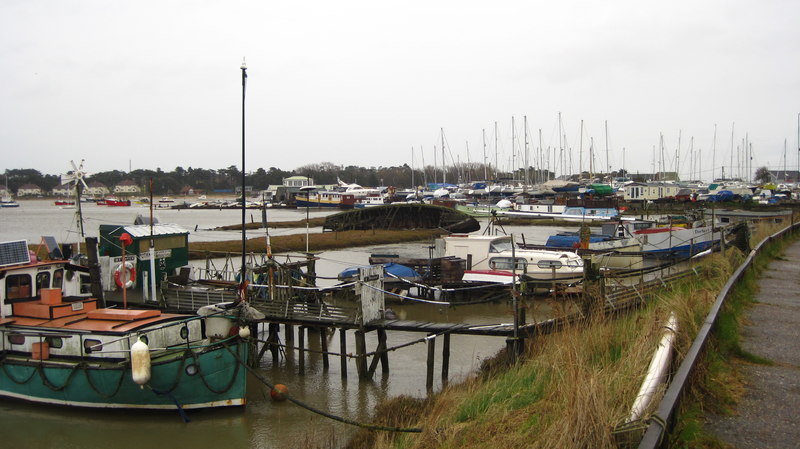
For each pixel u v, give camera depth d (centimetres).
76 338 1416
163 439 1291
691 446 542
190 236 5572
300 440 1260
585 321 1251
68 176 2023
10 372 1466
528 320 2069
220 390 1415
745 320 1072
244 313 1611
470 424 841
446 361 1584
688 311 905
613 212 6297
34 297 1595
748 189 9394
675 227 3844
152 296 1927
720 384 708
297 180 14325
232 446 1248
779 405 650
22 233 6303
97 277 1681
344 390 1586
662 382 622
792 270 1786
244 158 1716
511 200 8875
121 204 13875
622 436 523
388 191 11825
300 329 1788
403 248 5069
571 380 640
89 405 1413
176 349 1443
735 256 1812
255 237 5206
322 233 5919
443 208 6222
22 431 1338
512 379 1034
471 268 2784
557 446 537
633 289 1678
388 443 1049
